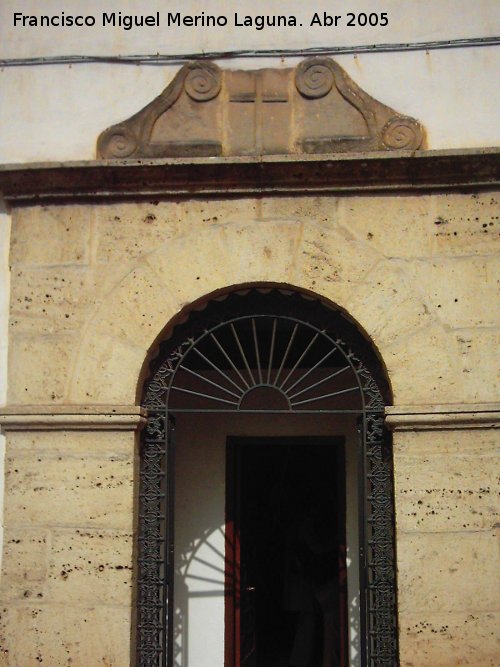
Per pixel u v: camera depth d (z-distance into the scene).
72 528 4.75
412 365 4.75
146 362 4.93
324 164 4.88
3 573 4.74
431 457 4.66
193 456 6.84
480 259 4.83
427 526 4.61
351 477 6.72
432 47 5.10
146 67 5.22
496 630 4.49
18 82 5.28
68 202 5.07
